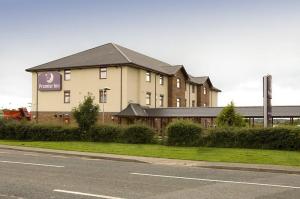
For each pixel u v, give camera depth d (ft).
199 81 227.20
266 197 32.30
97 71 168.66
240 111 153.28
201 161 62.69
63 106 175.01
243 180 42.19
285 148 82.69
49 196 31.89
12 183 37.96
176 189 35.53
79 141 106.73
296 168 53.11
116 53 172.76
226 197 32.09
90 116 107.45
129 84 165.27
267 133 84.89
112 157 67.36
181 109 165.27
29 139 112.37
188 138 91.40
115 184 37.81
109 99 165.68
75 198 31.19
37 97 180.75
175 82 194.39
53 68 176.55
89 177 42.34
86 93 170.30
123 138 101.96
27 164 54.19
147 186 36.88
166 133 95.04
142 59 184.85
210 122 167.43
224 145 88.74
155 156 69.46
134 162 62.64
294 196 32.89
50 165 53.57
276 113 144.25
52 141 108.47
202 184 38.65
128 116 158.30
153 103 180.96
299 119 141.28
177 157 67.72
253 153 74.02
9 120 120.06
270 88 93.56
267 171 52.44
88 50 184.85
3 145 93.09
